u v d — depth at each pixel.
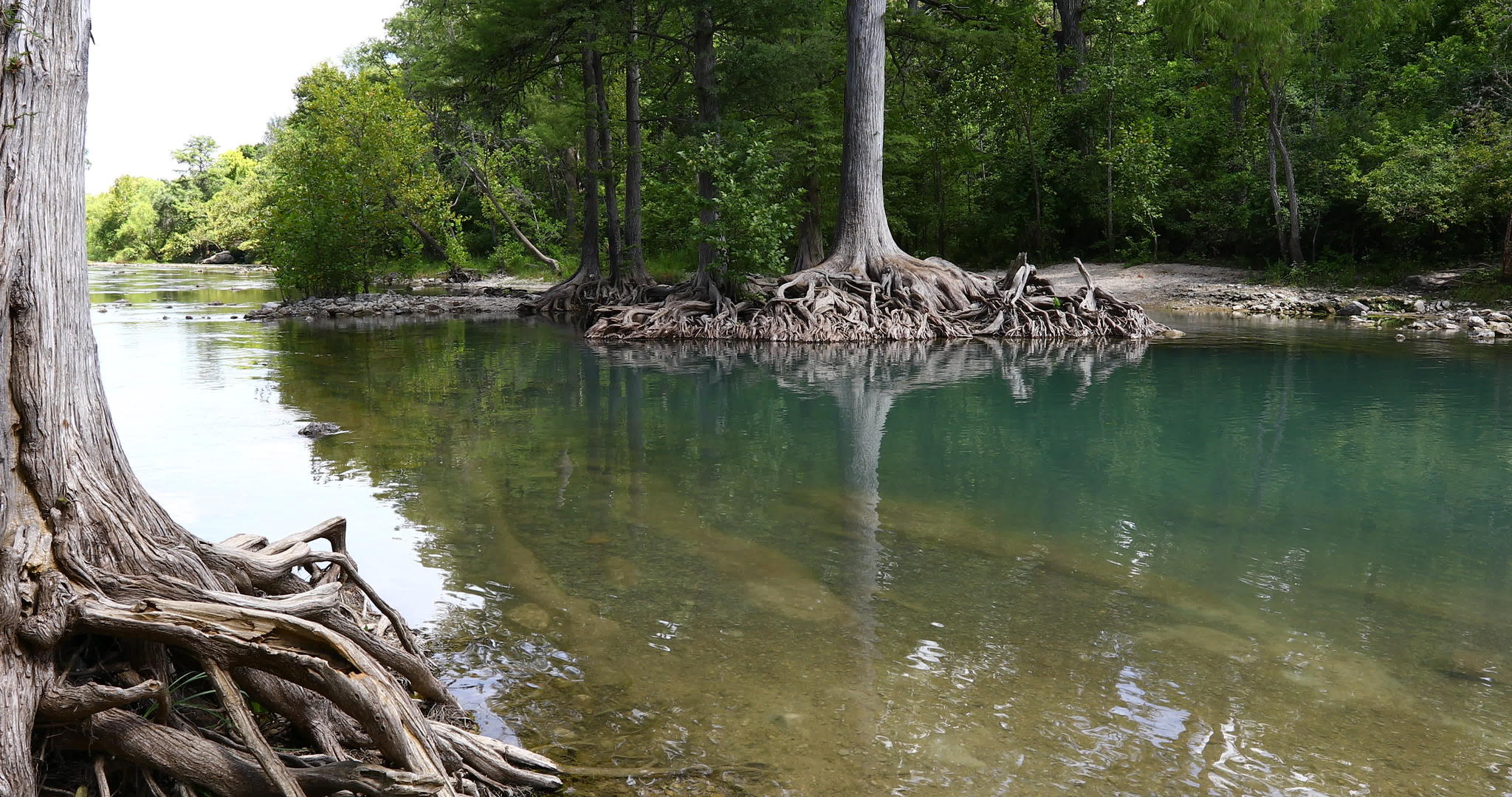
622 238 29.61
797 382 12.61
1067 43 34.81
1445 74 26.50
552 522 6.01
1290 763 3.17
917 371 13.75
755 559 5.34
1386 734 3.37
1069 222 33.16
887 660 4.00
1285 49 24.30
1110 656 4.04
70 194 2.94
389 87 36.06
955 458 8.03
